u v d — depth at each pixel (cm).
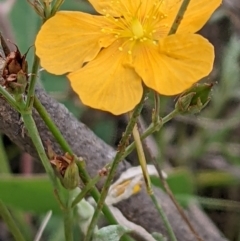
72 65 16
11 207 21
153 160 19
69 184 16
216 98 25
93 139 20
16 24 24
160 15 17
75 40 16
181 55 16
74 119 19
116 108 15
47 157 17
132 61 16
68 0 25
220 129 26
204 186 25
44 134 18
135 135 17
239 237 25
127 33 16
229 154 26
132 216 21
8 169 23
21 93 16
